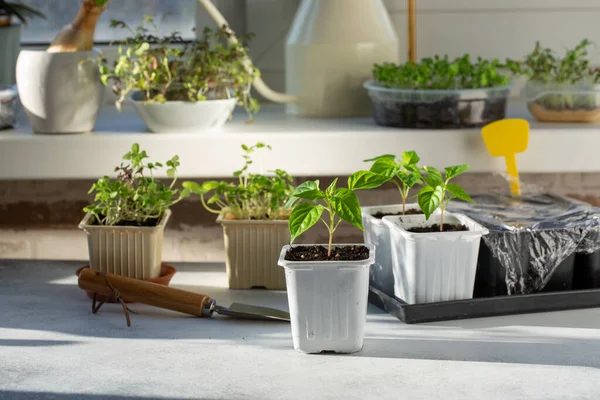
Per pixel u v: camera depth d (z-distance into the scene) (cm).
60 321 169
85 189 222
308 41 222
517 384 137
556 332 160
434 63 211
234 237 186
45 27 252
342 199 146
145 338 159
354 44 221
